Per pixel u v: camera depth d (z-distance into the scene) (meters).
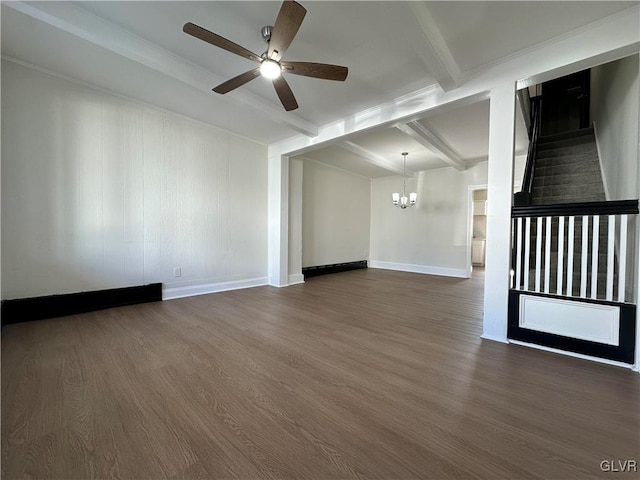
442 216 6.95
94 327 2.95
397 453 1.33
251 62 2.86
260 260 5.34
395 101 3.50
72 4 2.20
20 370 2.06
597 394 1.81
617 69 3.26
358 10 2.12
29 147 2.99
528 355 2.40
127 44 2.49
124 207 3.67
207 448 1.36
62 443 1.37
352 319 3.36
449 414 1.62
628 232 2.29
